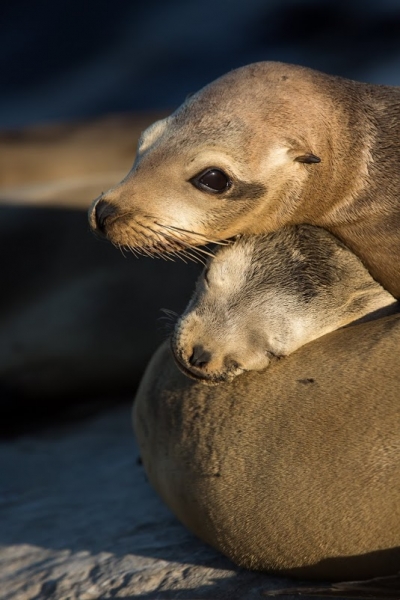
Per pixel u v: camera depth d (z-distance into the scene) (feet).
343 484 49.96
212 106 57.47
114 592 58.29
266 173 56.59
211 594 54.80
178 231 56.54
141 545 63.87
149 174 56.70
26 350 102.42
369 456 49.65
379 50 260.01
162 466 59.41
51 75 267.39
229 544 55.57
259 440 53.21
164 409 59.36
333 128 58.29
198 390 57.36
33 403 103.45
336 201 58.13
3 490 82.12
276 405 53.47
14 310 103.60
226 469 53.98
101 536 67.41
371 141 58.75
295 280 55.72
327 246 57.47
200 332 55.11
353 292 56.24
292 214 57.98
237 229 57.77
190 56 269.23
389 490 48.83
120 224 56.03
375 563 50.34
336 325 55.62
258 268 56.18
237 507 53.72
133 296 102.17
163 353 63.00
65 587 60.49
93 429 96.37
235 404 55.06
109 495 75.72
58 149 144.66
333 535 50.60
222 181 56.18
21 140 152.35
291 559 52.90
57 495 78.43
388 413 50.16
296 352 55.01
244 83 58.18
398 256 57.00
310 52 264.93
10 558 67.15
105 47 277.03
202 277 57.16
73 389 103.50
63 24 291.17
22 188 115.44
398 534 49.08
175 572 58.59
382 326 54.03
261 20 280.72
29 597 60.75
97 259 103.81
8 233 105.60
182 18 287.89
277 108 57.21
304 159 56.54
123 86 257.55
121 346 102.17
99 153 142.82
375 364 52.06
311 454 51.24
